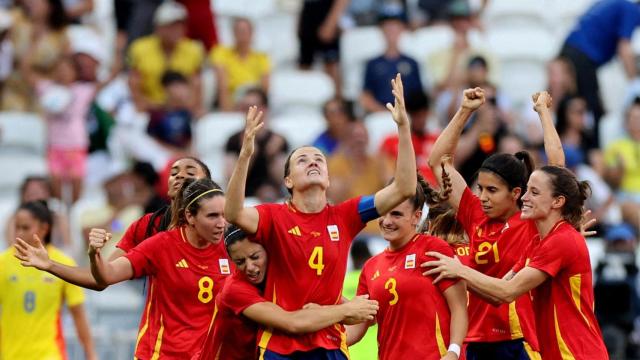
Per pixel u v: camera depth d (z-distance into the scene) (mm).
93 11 58188
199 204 26453
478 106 26672
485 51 50969
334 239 24422
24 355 32625
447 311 25141
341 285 24609
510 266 26062
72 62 49094
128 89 50344
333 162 44219
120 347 37562
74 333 38031
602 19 50312
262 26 57531
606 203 46000
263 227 24344
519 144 43312
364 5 55094
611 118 52312
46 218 32594
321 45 52969
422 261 25266
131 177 43656
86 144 48500
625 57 50188
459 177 26953
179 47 50812
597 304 38625
